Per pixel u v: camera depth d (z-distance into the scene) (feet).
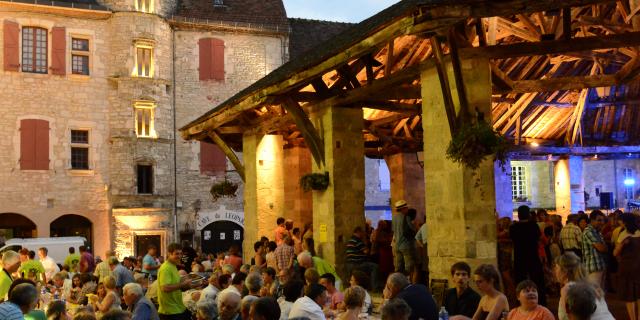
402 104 43.60
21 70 90.63
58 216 90.53
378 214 105.60
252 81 101.50
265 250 44.91
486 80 30.66
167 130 96.37
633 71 34.30
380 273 44.88
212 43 99.91
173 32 98.63
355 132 42.52
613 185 107.65
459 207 30.63
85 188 92.27
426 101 32.96
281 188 57.21
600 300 18.79
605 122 61.26
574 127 60.44
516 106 54.03
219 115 51.65
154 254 49.34
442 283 30.76
